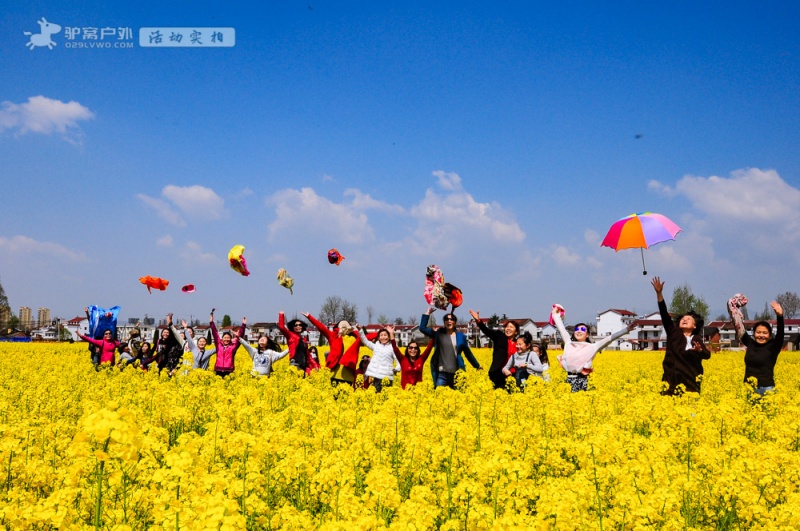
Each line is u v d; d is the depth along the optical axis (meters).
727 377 20.30
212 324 18.08
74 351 39.62
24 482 6.98
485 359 34.16
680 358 12.34
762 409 12.01
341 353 16.62
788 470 6.93
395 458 8.06
